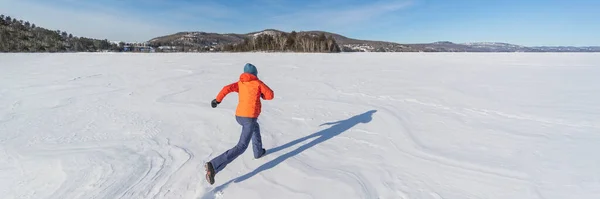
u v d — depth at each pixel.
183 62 19.48
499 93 7.05
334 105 6.01
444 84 8.58
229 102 6.33
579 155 3.21
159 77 10.95
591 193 2.44
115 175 2.92
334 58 25.77
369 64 17.41
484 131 4.18
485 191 2.55
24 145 3.81
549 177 2.74
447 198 2.46
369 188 2.63
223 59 24.03
